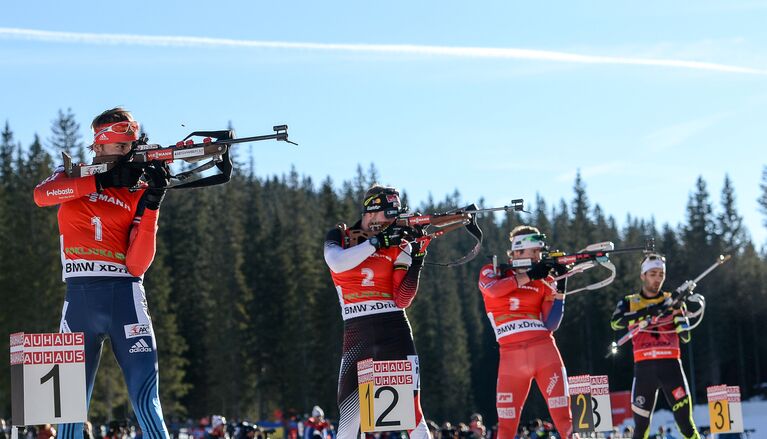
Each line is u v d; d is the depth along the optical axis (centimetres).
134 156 708
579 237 9075
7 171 7525
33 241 6112
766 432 4631
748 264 8400
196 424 5525
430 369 7138
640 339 1216
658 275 1215
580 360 7250
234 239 7525
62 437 654
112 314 698
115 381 5656
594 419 1159
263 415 7300
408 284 855
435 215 870
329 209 7462
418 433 840
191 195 8719
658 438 2702
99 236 701
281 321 6969
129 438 2528
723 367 7538
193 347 7119
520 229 1089
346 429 852
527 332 1038
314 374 6688
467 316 9094
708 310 7569
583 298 7269
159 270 6378
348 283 859
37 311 5925
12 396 633
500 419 1050
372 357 845
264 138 713
